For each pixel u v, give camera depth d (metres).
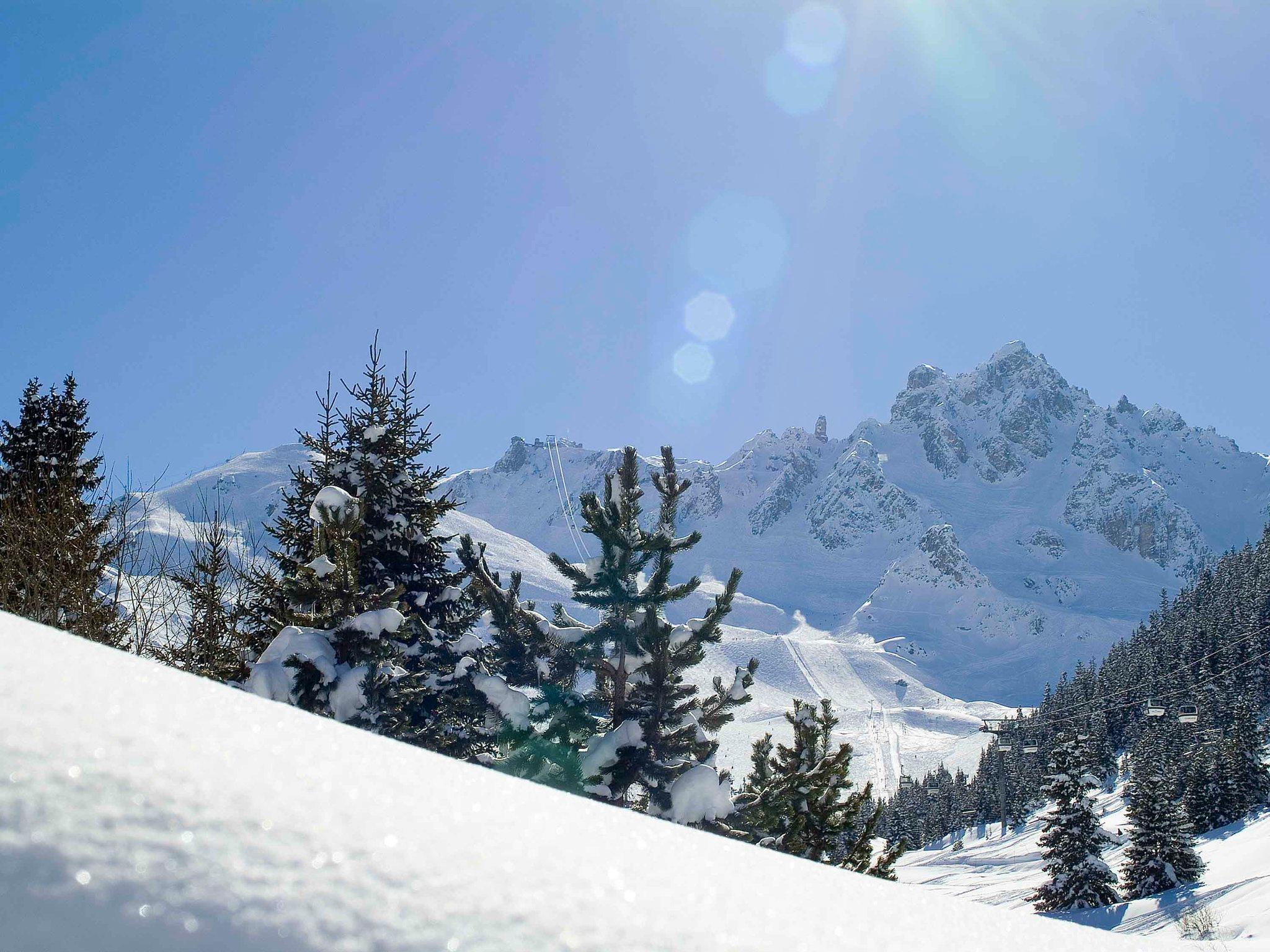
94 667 1.38
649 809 12.02
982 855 71.94
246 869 0.82
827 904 1.27
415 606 15.63
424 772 1.35
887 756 185.38
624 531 12.70
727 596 12.91
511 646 13.34
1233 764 58.22
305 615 11.26
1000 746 71.62
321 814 1.02
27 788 0.87
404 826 1.06
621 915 0.95
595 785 11.89
